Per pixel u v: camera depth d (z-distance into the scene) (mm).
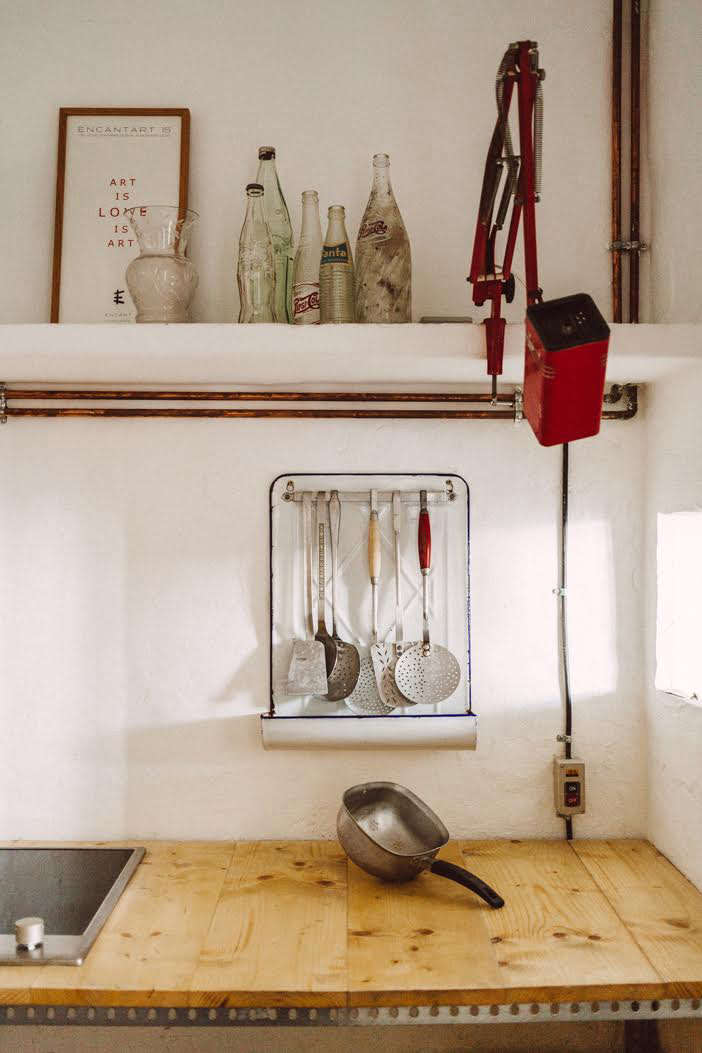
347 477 1689
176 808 1687
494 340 1350
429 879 1491
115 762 1687
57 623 1688
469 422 1700
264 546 1694
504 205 1320
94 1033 1706
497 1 1680
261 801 1687
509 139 1175
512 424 1703
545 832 1693
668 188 1565
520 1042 1711
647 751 1687
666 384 1587
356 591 1686
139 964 1197
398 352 1400
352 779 1687
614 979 1156
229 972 1175
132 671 1688
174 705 1687
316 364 1486
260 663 1688
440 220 1679
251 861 1570
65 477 1691
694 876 1459
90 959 1212
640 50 1664
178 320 1486
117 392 1663
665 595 1591
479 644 1698
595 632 1700
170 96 1682
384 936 1275
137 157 1666
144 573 1691
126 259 1654
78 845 1645
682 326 1381
